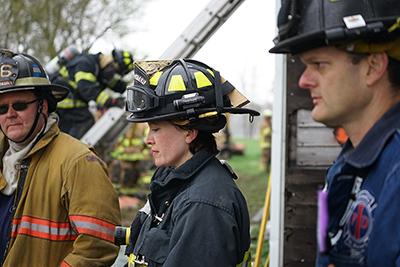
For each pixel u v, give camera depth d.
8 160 2.14
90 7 11.58
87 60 5.29
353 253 0.99
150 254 1.51
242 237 1.57
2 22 11.25
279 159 3.17
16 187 2.07
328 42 0.98
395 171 0.91
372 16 0.97
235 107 1.71
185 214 1.48
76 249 1.94
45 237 1.99
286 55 3.16
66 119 5.35
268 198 3.44
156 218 1.61
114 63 5.43
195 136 1.62
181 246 1.41
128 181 8.10
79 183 2.00
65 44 11.57
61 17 11.63
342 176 1.04
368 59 1.00
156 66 1.65
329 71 1.03
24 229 1.99
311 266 3.10
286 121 3.17
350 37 0.96
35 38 11.62
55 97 2.37
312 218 3.12
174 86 1.57
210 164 1.63
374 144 0.99
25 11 11.22
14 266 1.96
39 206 2.02
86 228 1.95
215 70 1.68
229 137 17.75
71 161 2.04
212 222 1.44
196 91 1.57
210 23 4.58
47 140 2.10
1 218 2.09
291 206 3.15
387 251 0.88
